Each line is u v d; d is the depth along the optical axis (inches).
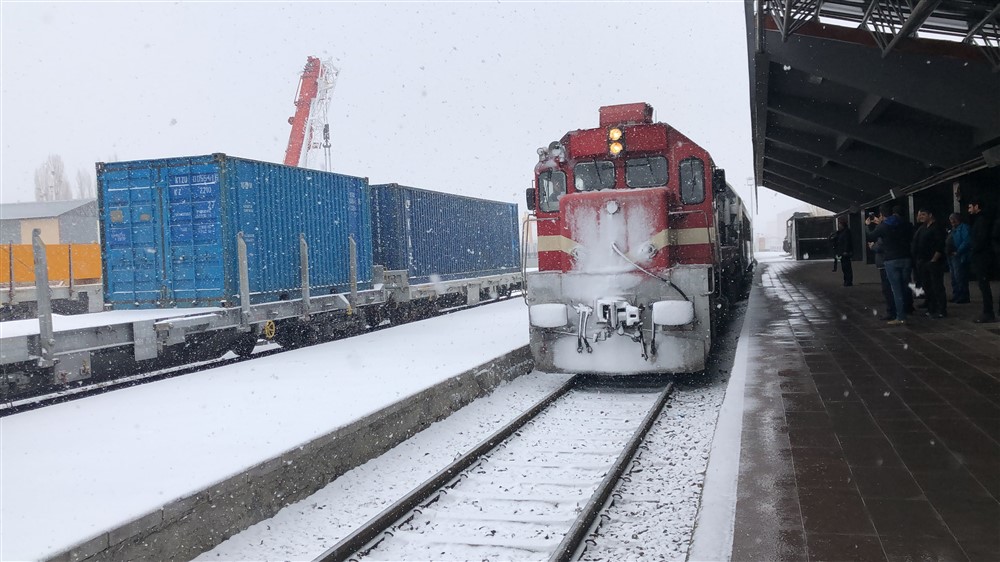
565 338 368.5
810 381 278.5
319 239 561.3
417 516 198.1
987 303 399.9
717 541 141.6
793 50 500.1
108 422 277.0
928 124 631.2
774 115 754.8
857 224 1451.8
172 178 473.1
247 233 481.1
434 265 762.2
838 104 650.2
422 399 299.4
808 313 515.2
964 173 585.3
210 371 404.8
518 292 1110.4
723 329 518.9
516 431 281.0
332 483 235.1
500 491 217.0
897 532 139.9
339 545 169.3
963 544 133.3
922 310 479.2
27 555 146.2
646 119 375.2
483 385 363.3
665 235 350.6
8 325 345.4
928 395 245.9
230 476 194.7
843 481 169.5
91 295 818.2
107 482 195.9
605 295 356.2
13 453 232.8
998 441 192.5
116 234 489.1
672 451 247.1
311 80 1353.3
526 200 391.2
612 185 379.2
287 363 424.8
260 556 181.9
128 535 162.1
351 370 384.5
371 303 620.7
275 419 266.8
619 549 171.5
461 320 681.6
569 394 358.0
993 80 470.3
